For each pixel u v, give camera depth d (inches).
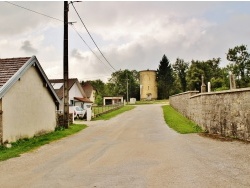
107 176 299.3
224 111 565.3
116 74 4539.9
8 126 564.1
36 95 693.9
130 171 316.2
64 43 848.9
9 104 569.9
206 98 673.6
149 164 346.3
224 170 300.7
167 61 4252.0
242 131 491.2
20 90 615.8
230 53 2874.0
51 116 782.5
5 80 568.4
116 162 366.0
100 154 426.9
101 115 1493.6
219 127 591.2
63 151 466.3
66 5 842.8
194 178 277.9
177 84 4244.6
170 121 962.7
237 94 506.6
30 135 657.0
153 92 4008.4
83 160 386.9
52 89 764.0
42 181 289.1
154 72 4040.4
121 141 559.2
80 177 299.3
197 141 512.7
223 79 2847.0
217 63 3720.5
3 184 283.0
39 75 708.0
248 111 466.9
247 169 299.0
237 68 2817.4
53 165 361.4
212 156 372.5
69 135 700.0
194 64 3577.8
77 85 2208.4
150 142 527.2
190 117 978.7
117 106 2228.1
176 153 408.2
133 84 4328.3
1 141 538.3
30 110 661.3
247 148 409.1
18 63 629.9
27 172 329.1
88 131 781.9
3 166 363.9
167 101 3371.1
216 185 253.0
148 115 1352.1
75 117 1382.9
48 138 626.2
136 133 686.5
